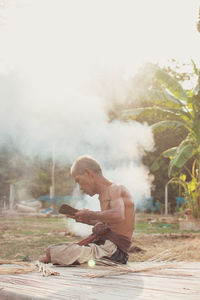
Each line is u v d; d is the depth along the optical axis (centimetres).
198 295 207
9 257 659
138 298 199
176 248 671
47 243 854
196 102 1462
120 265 324
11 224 1476
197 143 1494
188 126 1530
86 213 327
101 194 342
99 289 224
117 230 341
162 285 237
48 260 335
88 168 341
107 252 334
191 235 1039
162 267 320
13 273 290
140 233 1130
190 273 290
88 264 327
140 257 645
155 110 1562
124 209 337
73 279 261
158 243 869
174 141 2577
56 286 235
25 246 805
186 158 1438
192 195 1521
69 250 326
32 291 219
